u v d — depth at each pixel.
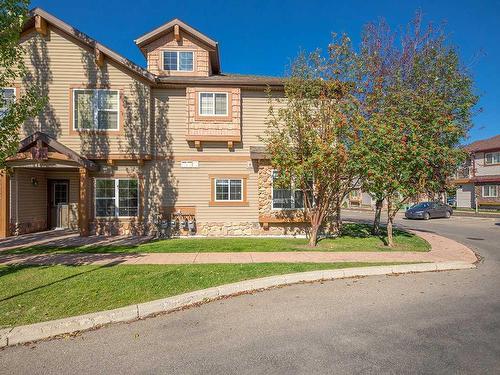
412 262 9.16
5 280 7.08
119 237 13.73
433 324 5.01
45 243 12.15
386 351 4.14
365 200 50.50
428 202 28.11
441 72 15.48
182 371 3.75
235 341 4.52
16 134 7.11
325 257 9.82
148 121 13.99
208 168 14.68
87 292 6.30
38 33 13.61
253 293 6.72
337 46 11.48
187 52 15.76
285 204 14.61
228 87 14.52
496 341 4.42
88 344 4.53
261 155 13.78
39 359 4.12
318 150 10.75
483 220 26.05
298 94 11.82
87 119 13.80
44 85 13.62
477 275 8.24
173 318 5.44
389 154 10.31
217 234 14.62
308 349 4.23
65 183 16.08
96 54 13.50
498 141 36.19
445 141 11.78
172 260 9.28
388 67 15.78
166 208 14.45
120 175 14.19
